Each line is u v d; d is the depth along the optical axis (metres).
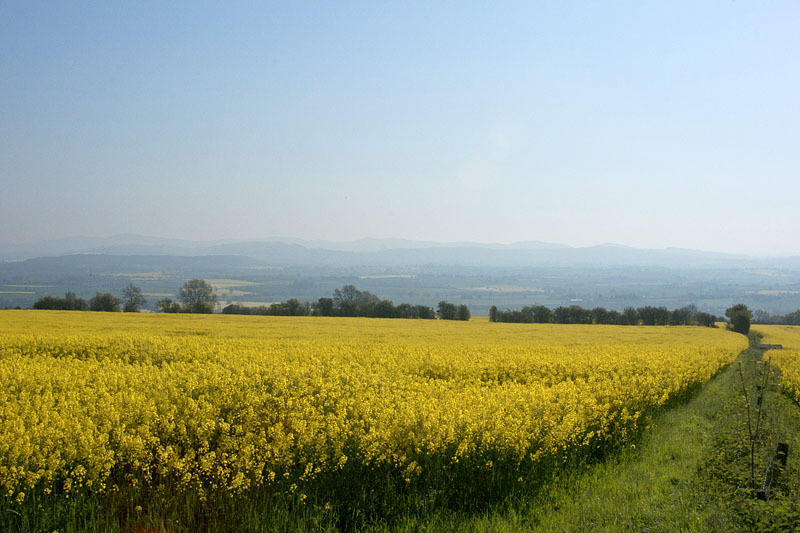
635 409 12.95
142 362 17.52
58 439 7.22
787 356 30.03
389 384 12.23
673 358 22.38
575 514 7.41
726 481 8.44
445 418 8.56
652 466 10.01
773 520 6.32
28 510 6.38
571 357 20.42
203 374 12.32
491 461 8.04
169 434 8.16
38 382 11.36
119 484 7.36
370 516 7.04
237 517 6.73
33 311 51.38
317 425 8.12
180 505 6.95
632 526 7.08
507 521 7.19
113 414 8.30
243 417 9.10
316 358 17.38
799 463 8.71
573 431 9.75
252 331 32.16
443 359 17.95
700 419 14.80
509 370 16.84
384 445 7.84
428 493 7.41
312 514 6.85
